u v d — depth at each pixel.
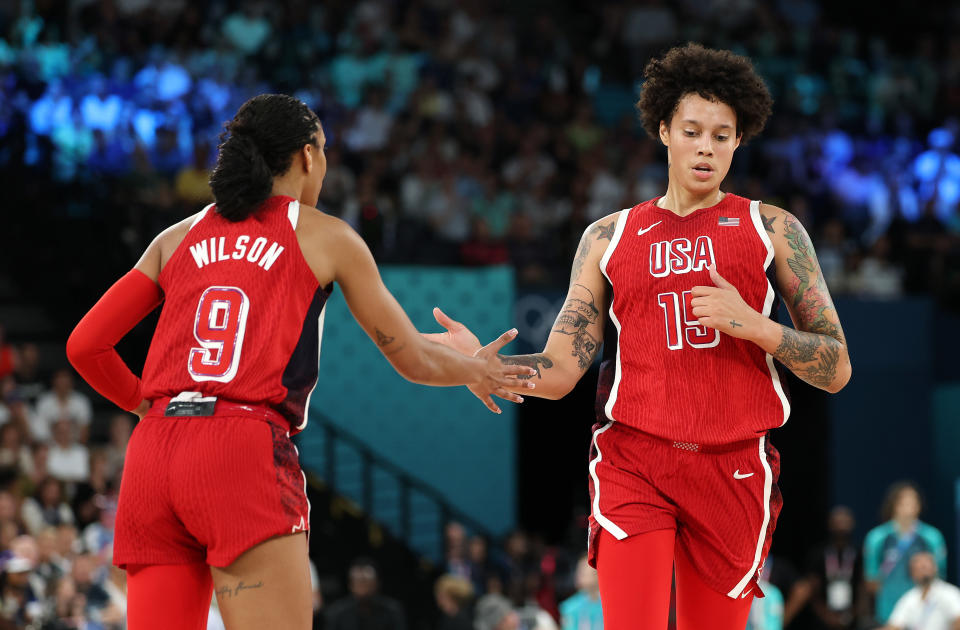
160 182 15.72
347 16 19.59
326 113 17.44
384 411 16.48
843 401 17.39
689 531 4.38
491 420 17.02
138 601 3.92
